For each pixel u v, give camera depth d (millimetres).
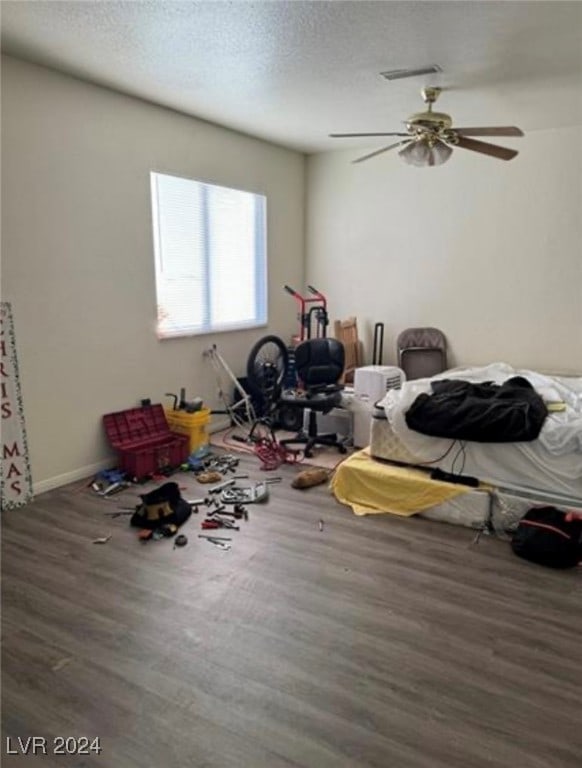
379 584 2480
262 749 1615
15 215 3148
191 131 4289
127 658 1992
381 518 3152
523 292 4910
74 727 1690
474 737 1659
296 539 2898
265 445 4309
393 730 1684
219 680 1887
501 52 2963
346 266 5738
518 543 2707
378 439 3361
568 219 4629
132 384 4051
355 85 3496
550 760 1581
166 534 2912
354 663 1974
